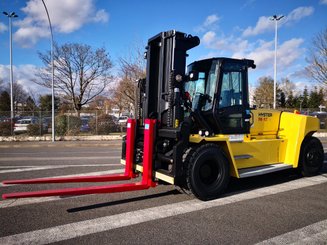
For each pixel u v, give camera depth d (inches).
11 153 513.3
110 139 810.8
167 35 233.1
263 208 203.6
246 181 284.4
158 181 258.2
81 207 202.8
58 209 198.7
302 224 175.6
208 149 219.5
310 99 2332.7
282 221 180.1
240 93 256.7
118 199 221.5
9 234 158.7
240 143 256.5
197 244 149.0
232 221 179.2
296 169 310.0
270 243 150.6
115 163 382.0
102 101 1503.4
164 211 195.8
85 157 446.9
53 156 461.4
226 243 150.3
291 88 2536.9
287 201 219.8
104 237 155.8
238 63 253.1
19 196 177.9
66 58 1421.0
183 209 199.9
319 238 156.8
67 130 836.6
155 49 254.5
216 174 225.9
